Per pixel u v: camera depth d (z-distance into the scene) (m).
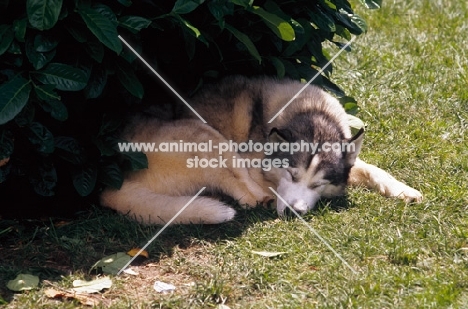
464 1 4.90
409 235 2.87
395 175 3.28
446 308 2.51
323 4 3.20
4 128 2.72
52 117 2.86
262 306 2.53
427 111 3.72
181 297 2.56
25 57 2.72
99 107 3.02
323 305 2.53
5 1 2.68
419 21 4.68
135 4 2.87
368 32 4.54
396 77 4.00
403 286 2.61
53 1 2.61
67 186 3.01
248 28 3.10
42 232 2.85
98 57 2.75
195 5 2.82
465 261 2.71
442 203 3.06
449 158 3.36
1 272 2.64
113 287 2.61
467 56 4.22
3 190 2.98
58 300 2.54
